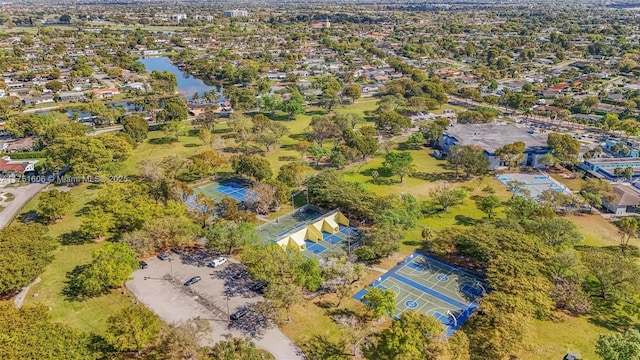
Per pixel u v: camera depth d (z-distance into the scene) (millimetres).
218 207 115562
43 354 59281
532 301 75875
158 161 142500
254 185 130125
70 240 106812
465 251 93750
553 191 124875
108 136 153125
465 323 79688
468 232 96312
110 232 108375
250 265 88188
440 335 67875
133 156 163500
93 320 79438
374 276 94312
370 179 146750
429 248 105562
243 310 82500
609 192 125938
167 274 93750
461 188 140125
